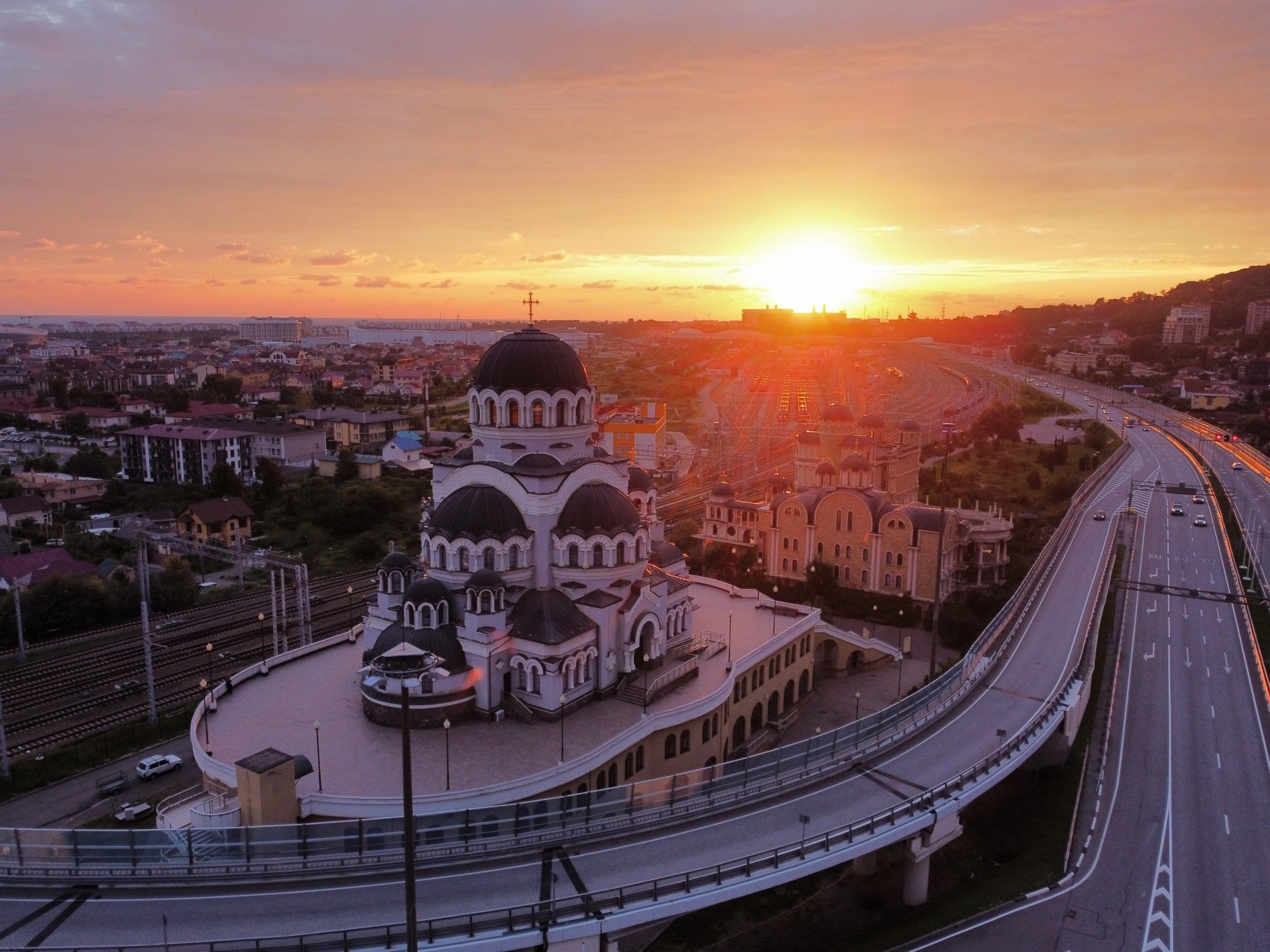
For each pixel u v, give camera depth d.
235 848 52.47
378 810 57.47
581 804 57.44
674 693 78.06
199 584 136.12
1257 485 196.50
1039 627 106.12
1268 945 58.06
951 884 67.44
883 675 105.19
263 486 185.00
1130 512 170.50
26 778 78.12
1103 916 61.38
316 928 47.19
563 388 78.69
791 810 61.84
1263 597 126.31
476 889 51.25
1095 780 79.44
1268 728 88.50
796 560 131.12
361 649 88.38
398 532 168.25
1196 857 67.94
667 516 174.75
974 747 73.12
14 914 48.09
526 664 72.75
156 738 87.31
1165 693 96.38
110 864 51.97
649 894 50.41
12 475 188.00
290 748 66.94
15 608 105.56
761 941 61.59
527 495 77.00
